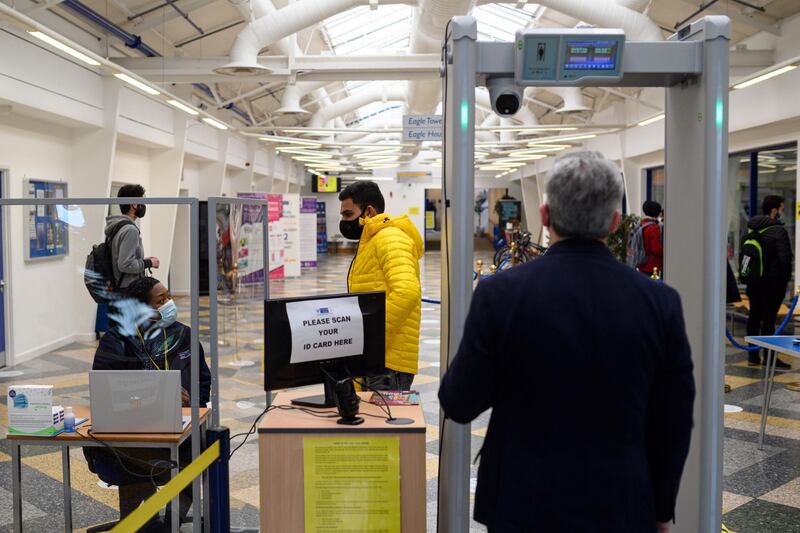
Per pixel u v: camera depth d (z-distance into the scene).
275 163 23.88
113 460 2.97
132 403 2.85
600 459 1.57
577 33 2.22
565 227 1.67
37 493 3.61
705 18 2.30
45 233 2.94
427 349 8.41
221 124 12.25
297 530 2.40
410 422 2.42
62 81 8.63
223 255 3.00
